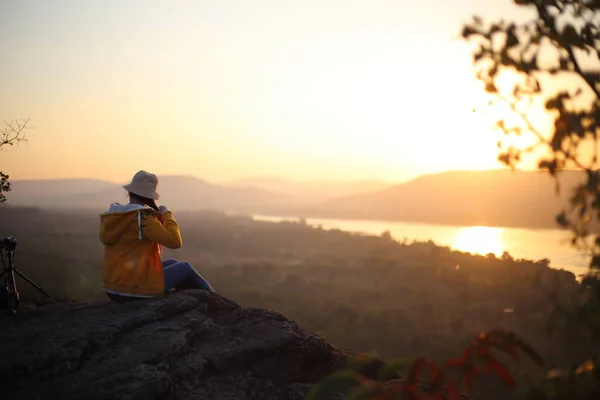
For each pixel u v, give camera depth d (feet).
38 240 333.83
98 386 9.56
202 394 10.52
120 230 13.26
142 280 13.41
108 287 13.52
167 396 9.76
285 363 11.74
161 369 10.52
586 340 4.25
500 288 264.93
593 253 4.84
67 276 68.85
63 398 9.32
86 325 11.90
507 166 5.51
